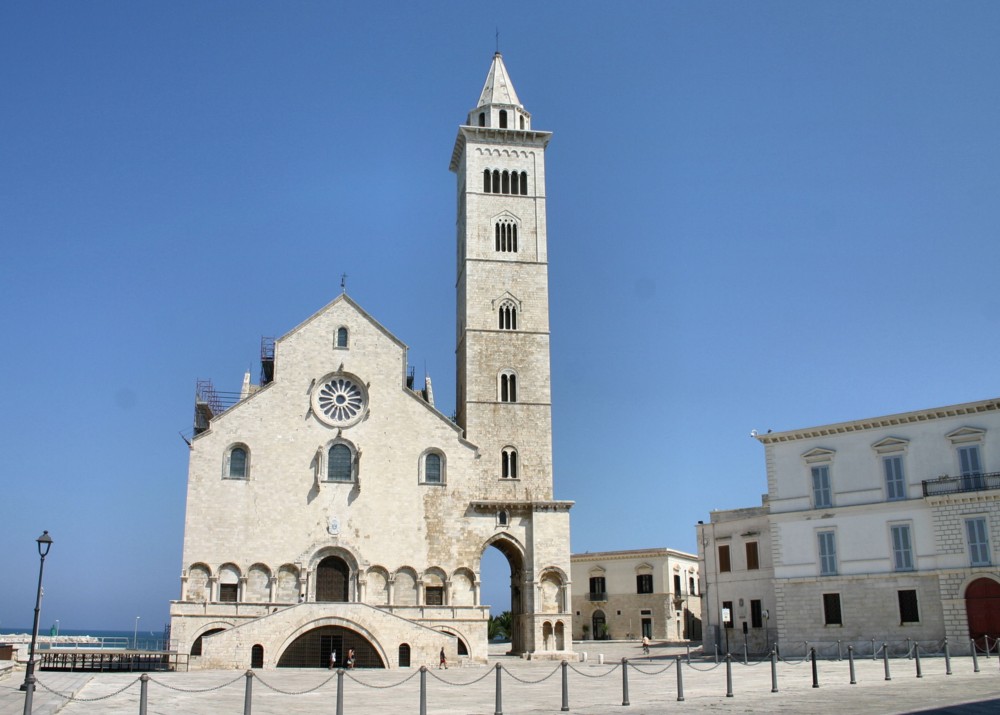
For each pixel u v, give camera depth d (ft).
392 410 276.41
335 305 280.10
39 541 140.77
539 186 316.60
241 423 264.31
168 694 145.38
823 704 116.78
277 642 224.33
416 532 269.03
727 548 292.20
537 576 273.33
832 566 240.94
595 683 171.42
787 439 255.09
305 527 261.44
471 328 297.94
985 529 217.36
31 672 96.68
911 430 234.17
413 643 231.71
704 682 161.68
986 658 201.46
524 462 288.10
